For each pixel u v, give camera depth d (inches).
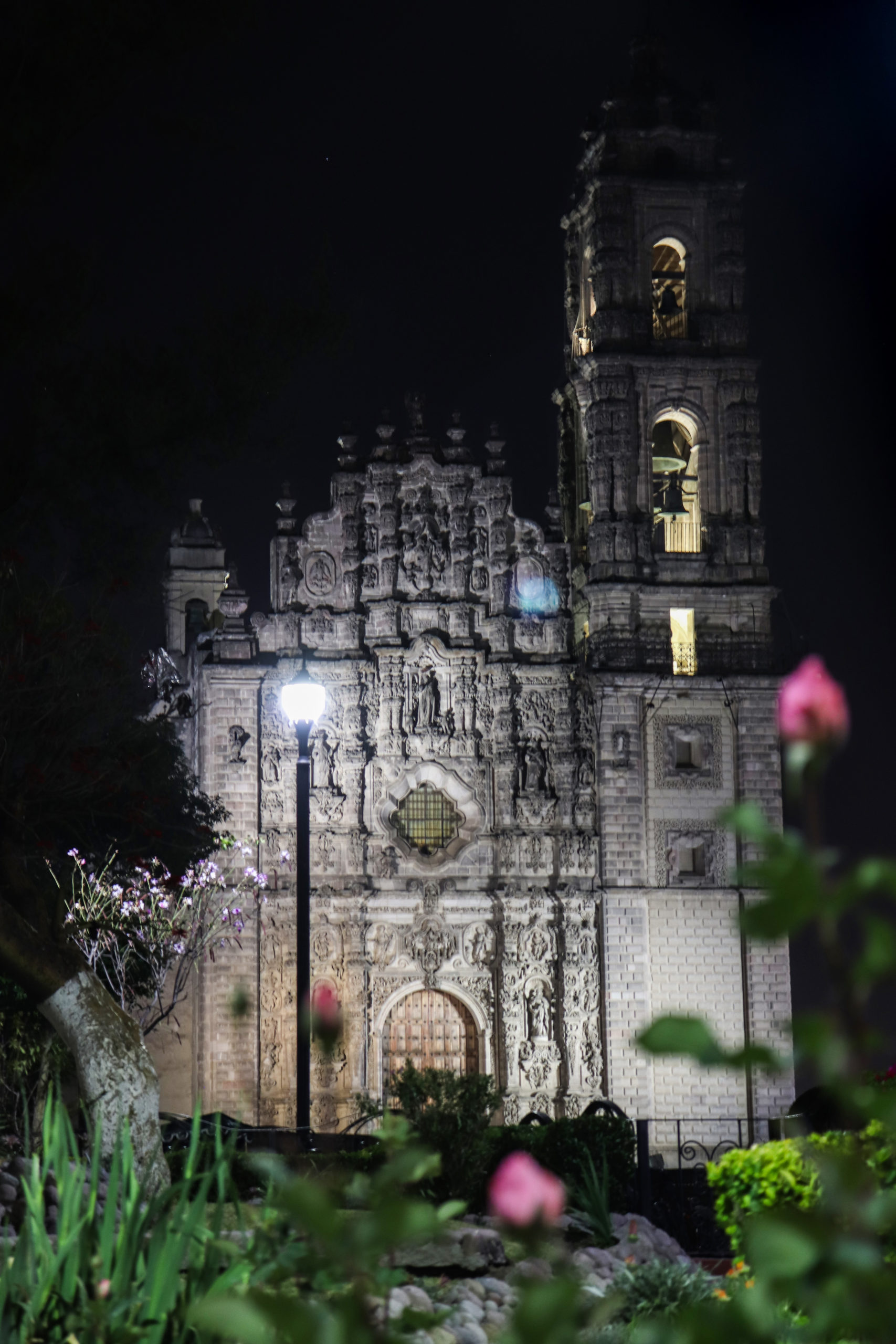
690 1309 166.4
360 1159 912.3
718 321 2920.8
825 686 139.6
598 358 2859.3
